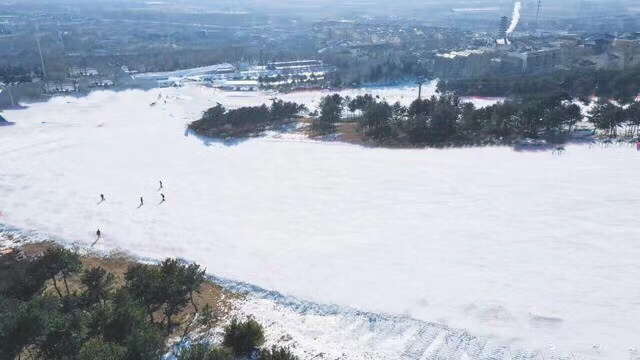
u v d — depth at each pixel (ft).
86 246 179.42
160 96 469.98
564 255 154.40
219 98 465.06
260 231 184.24
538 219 178.40
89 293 126.72
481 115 291.79
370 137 293.64
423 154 258.78
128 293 117.70
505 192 203.31
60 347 97.14
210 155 279.69
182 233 185.78
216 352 97.35
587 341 118.32
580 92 387.55
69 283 148.25
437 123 283.79
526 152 250.57
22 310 103.45
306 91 489.26
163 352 109.19
